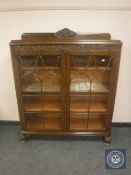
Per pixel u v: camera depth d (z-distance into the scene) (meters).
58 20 2.16
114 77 2.04
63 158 2.20
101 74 2.12
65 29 2.03
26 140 2.41
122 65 2.31
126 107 2.54
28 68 2.05
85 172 2.04
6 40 2.25
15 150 2.31
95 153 2.26
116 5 2.08
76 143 2.40
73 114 2.27
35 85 2.18
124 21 2.14
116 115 2.60
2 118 2.66
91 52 1.92
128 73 2.35
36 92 2.15
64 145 2.37
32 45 1.90
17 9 2.12
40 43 1.88
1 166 2.12
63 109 2.21
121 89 2.44
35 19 2.16
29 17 2.15
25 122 2.31
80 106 2.26
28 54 1.94
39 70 2.07
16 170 2.07
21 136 2.38
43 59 2.01
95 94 2.15
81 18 2.14
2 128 2.65
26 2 2.10
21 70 2.05
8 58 2.33
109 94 2.13
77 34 2.07
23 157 2.22
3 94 2.53
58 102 2.29
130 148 2.32
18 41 1.92
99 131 2.33
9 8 2.11
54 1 2.09
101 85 2.18
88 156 2.22
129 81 2.39
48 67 2.03
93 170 2.06
